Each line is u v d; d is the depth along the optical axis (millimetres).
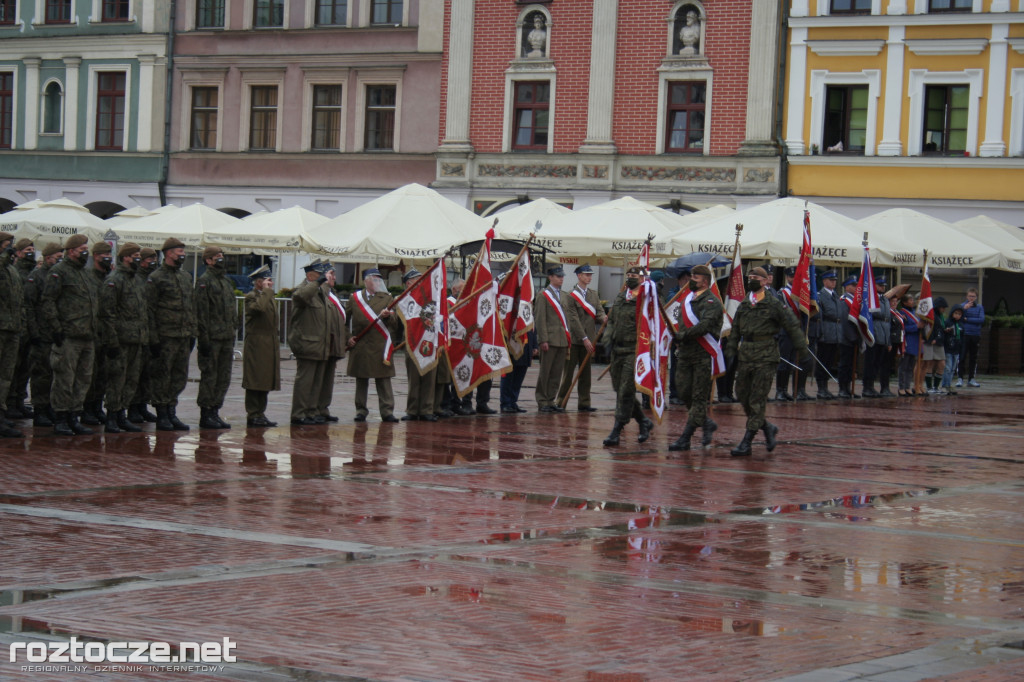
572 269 40156
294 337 18188
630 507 11883
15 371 17891
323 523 10609
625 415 16812
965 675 6598
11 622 7219
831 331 25578
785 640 7234
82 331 15898
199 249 33281
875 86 37375
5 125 46812
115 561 8922
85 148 45594
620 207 31016
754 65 38156
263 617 7461
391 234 26047
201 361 17391
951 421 21781
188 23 44250
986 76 36375
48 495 11641
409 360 19234
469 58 41062
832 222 26938
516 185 40656
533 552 9617
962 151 36969
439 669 6504
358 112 42562
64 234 34219
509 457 15297
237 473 13352
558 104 40312
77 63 45531
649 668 6613
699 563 9375
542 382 21719
